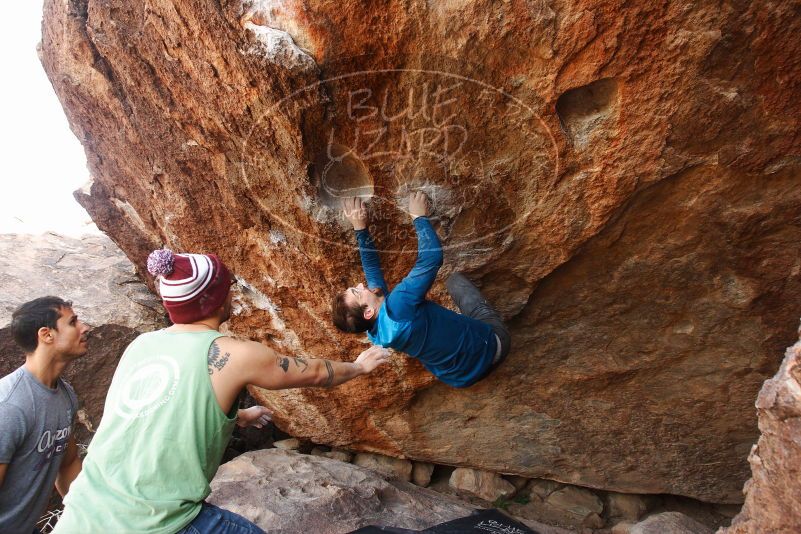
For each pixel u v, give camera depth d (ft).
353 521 9.22
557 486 12.50
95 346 12.44
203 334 5.49
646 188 7.47
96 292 13.41
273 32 6.31
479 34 6.24
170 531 4.99
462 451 11.94
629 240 8.20
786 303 8.51
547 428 11.07
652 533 8.98
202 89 7.32
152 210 10.42
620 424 10.67
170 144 8.62
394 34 6.29
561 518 11.89
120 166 10.23
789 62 6.21
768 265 8.14
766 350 9.05
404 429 11.87
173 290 5.49
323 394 11.60
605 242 8.20
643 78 6.41
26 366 6.89
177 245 10.57
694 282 8.59
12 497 6.55
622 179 7.29
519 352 10.02
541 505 12.23
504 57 6.41
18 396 6.54
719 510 12.10
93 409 12.65
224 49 6.63
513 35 6.21
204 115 7.65
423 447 12.12
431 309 8.27
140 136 8.99
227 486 10.03
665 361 9.63
